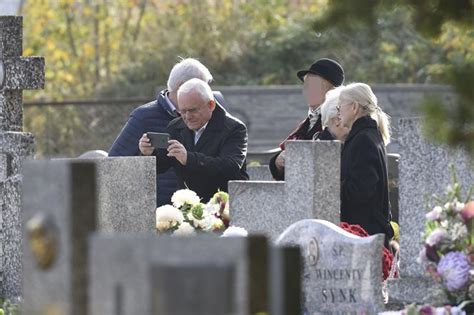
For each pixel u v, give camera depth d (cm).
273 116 2961
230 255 634
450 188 1185
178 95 1500
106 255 638
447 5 859
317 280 1141
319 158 1273
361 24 856
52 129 3103
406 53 3394
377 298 1113
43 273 671
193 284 625
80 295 661
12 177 1477
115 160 1375
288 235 1165
